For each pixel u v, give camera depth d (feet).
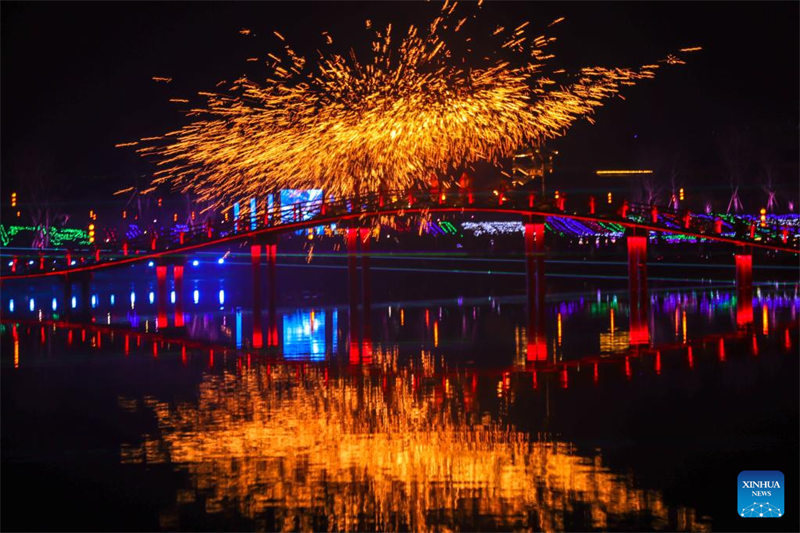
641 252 154.51
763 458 95.09
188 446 100.89
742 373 132.57
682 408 114.11
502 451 97.86
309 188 160.04
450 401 119.24
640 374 133.28
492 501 84.69
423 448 99.19
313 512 82.84
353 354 149.48
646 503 84.33
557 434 103.81
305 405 117.91
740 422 107.76
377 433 104.68
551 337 171.53
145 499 86.02
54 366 146.61
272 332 164.96
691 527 79.56
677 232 160.04
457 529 79.51
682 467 92.32
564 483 88.74
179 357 154.10
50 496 87.15
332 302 252.01
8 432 107.24
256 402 119.75
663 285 274.16
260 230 161.68
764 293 246.47
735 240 165.07
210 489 88.28
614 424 107.76
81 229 363.56
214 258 341.41
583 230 299.38
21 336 180.96
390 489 87.56
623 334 173.78
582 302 234.99
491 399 119.96
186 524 80.84
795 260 276.62
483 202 146.20
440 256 309.63
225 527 80.33
